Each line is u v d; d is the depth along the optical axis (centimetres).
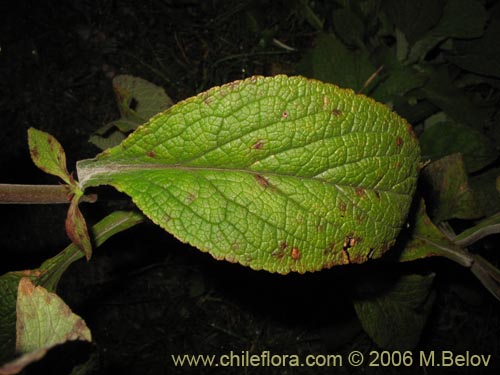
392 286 23
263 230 11
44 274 15
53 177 32
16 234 30
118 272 31
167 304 31
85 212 31
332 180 12
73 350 11
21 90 33
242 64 36
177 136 11
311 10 36
